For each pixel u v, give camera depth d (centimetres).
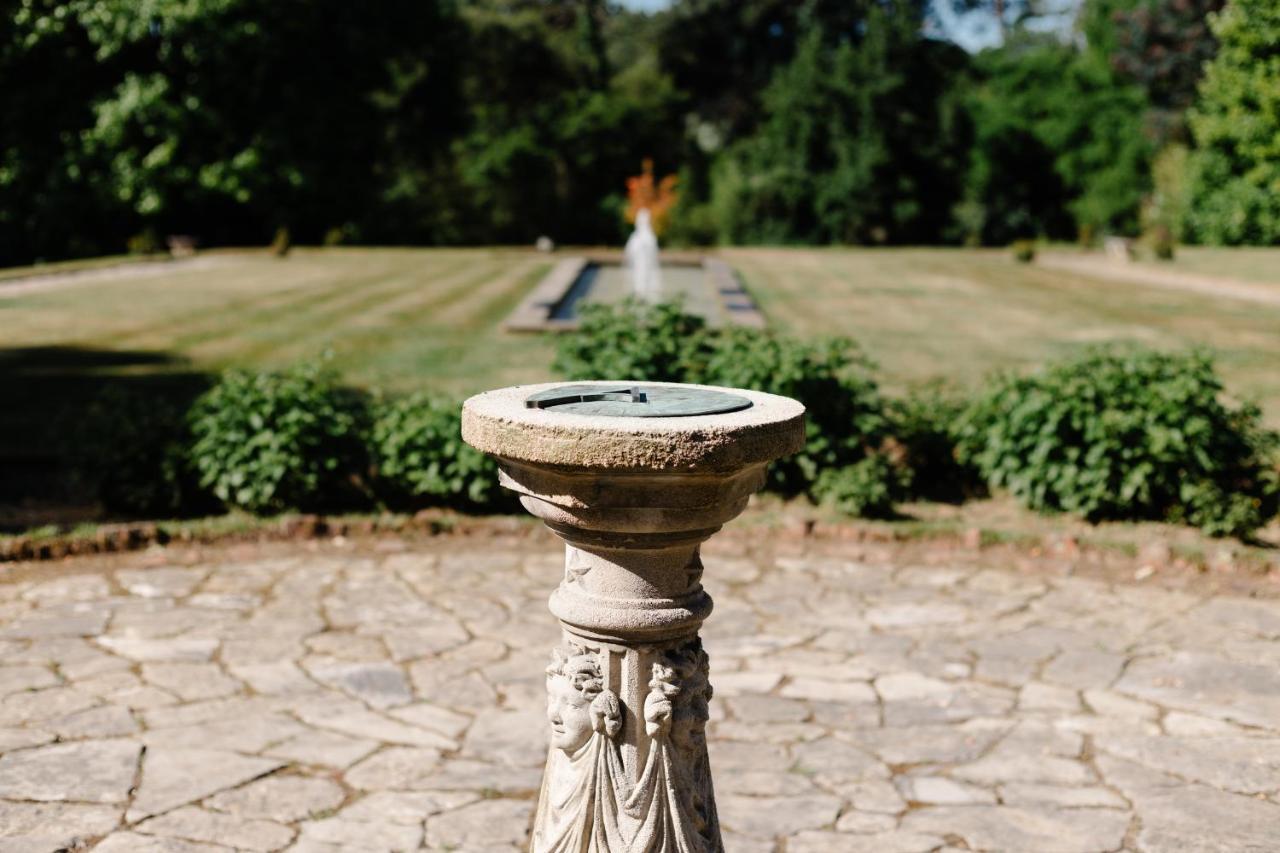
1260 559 723
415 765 493
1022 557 760
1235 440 823
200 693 554
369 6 2939
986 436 874
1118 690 567
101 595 682
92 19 1534
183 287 2158
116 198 1795
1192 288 2228
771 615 670
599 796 313
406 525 802
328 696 555
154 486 819
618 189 4403
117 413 854
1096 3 4238
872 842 439
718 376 884
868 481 820
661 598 312
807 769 495
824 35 4550
